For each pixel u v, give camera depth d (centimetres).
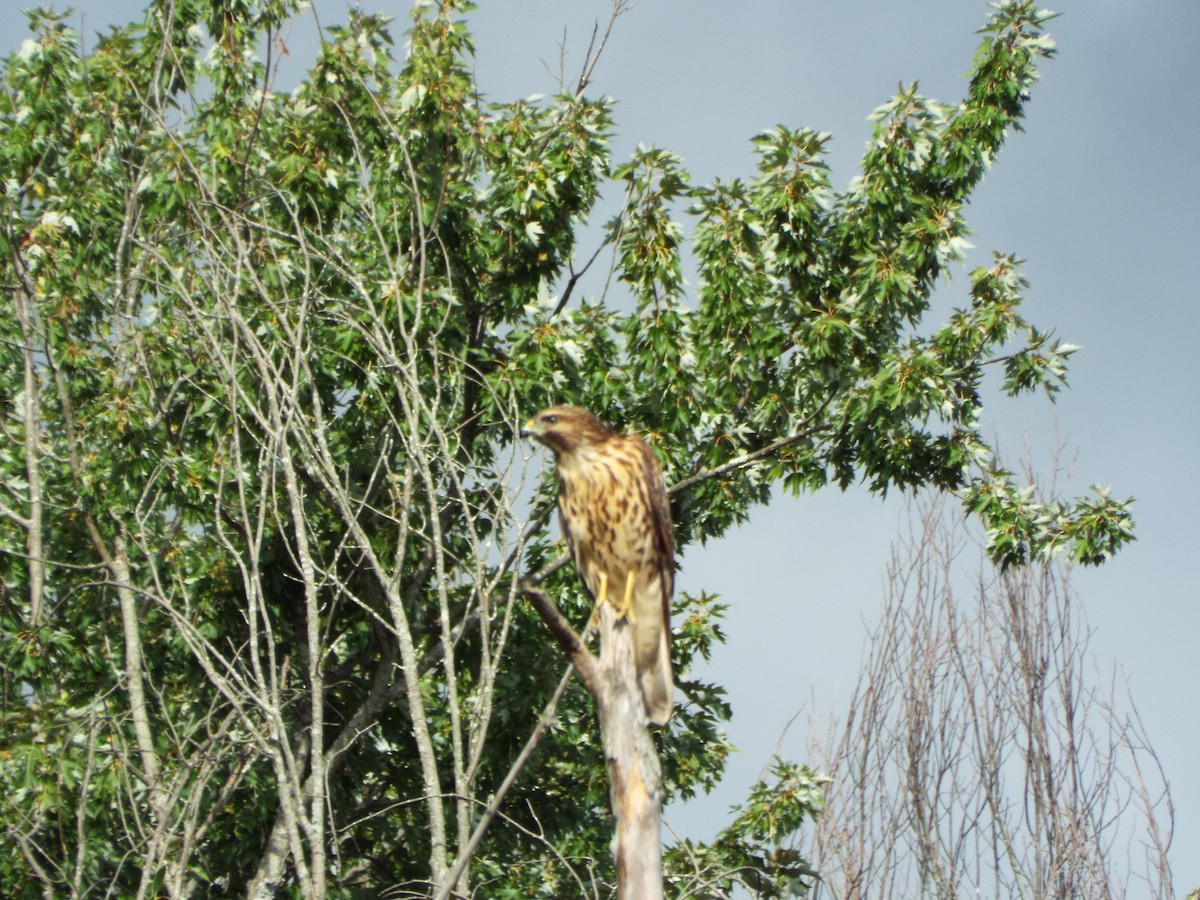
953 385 2333
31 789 1731
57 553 2269
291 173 2200
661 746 2391
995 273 2389
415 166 2216
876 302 2352
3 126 2570
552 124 2433
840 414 2388
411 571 2355
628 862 977
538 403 2208
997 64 2469
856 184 2503
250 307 1795
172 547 2233
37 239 2352
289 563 2234
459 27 2247
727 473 2455
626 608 1359
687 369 2356
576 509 1383
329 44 2278
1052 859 2061
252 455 2092
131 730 2016
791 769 2195
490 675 1298
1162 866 2044
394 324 2070
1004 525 2297
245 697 1484
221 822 2103
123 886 1830
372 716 2202
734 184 2438
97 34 2453
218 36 2381
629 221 2352
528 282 2420
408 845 2277
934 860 2067
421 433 1981
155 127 2323
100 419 2002
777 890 2091
